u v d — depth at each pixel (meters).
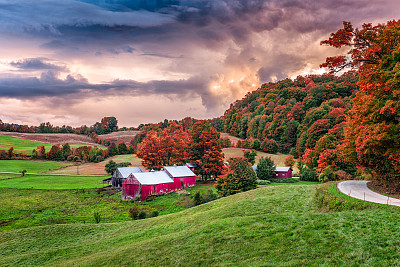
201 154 84.19
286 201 25.97
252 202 27.17
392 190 22.53
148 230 25.23
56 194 63.41
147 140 91.62
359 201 19.02
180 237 18.56
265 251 13.84
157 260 15.54
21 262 21.44
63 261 20.25
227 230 17.80
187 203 49.56
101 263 17.06
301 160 82.62
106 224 32.88
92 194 63.78
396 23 19.34
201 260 14.29
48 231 30.94
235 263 13.23
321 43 21.34
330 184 28.36
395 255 11.21
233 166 46.59
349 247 12.62
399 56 17.98
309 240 14.05
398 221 14.31
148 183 60.03
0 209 49.66
